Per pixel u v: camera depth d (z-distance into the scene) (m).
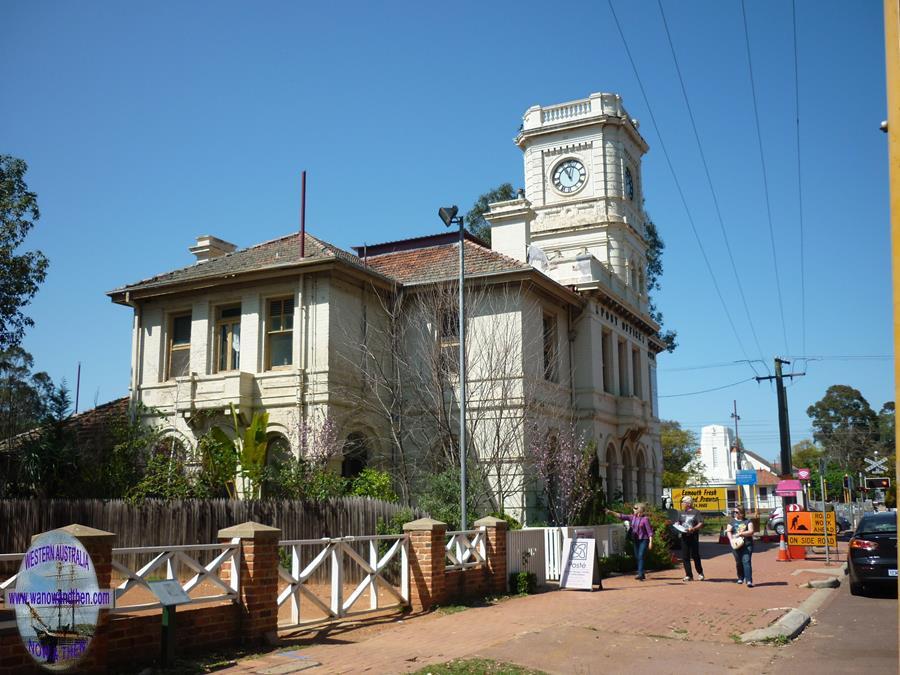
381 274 22.39
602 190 38.41
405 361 22.81
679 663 8.85
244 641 9.11
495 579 14.16
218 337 22.61
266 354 21.75
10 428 23.89
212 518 15.97
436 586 12.29
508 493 20.52
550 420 23.19
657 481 32.62
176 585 8.23
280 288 21.62
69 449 19.80
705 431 79.81
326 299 20.92
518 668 8.31
